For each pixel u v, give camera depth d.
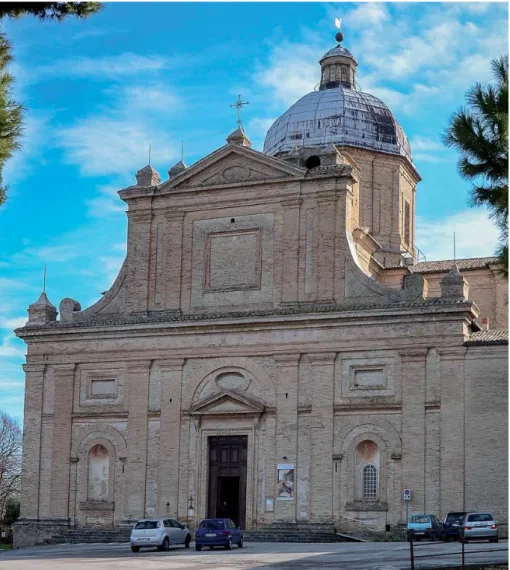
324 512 57.59
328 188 60.81
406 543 52.06
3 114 24.16
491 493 54.84
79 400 63.88
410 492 56.06
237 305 61.69
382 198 71.31
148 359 62.59
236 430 60.28
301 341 59.53
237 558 44.19
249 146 63.78
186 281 63.09
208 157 63.44
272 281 61.16
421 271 69.12
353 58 77.06
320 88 76.94
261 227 62.00
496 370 55.69
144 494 61.38
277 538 57.22
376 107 73.38
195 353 61.66
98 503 62.31
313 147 63.16
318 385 58.81
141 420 62.19
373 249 68.12
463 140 29.55
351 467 57.53
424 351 57.00
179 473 61.00
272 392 59.75
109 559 45.22
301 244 60.88
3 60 24.59
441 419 56.19
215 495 60.47
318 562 41.00
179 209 63.97
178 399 61.66
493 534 50.47
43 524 63.03
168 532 52.12
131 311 63.78
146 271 63.97
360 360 58.31
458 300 56.75
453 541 51.75
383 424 57.34
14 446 112.19
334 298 59.53
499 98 29.47
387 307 57.81
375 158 71.62
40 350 65.06
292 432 58.94
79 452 63.31
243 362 60.62
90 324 63.94
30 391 64.94
